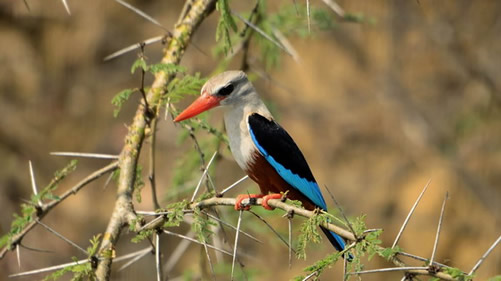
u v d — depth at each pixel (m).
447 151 14.63
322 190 14.85
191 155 7.88
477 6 14.89
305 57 15.38
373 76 15.21
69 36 14.44
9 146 13.80
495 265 13.47
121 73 15.01
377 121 15.24
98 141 14.74
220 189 14.02
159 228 5.04
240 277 7.59
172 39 6.48
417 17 14.63
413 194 14.46
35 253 12.83
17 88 14.15
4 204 13.02
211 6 6.65
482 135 14.74
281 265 13.14
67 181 14.38
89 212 14.13
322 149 15.30
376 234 4.14
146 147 14.32
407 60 15.20
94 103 14.77
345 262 4.14
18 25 14.13
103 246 5.27
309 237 4.43
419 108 15.01
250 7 13.52
